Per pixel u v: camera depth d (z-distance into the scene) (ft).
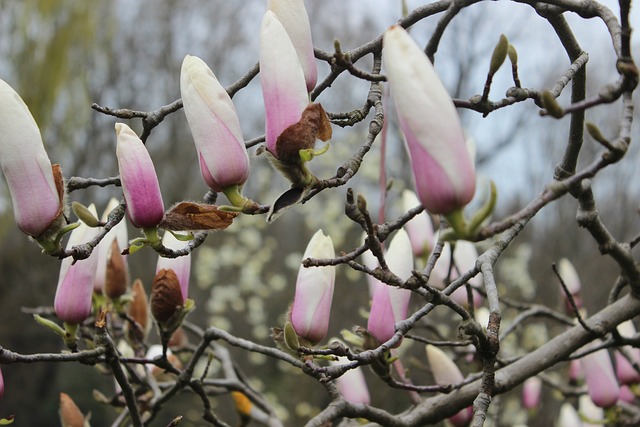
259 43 2.65
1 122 2.68
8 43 16.12
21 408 20.20
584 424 4.66
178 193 20.81
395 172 12.05
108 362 3.07
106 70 23.26
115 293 3.49
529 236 15.71
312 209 11.56
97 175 21.48
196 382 3.28
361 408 3.16
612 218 18.61
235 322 13.41
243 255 11.76
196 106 2.65
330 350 2.81
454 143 2.33
